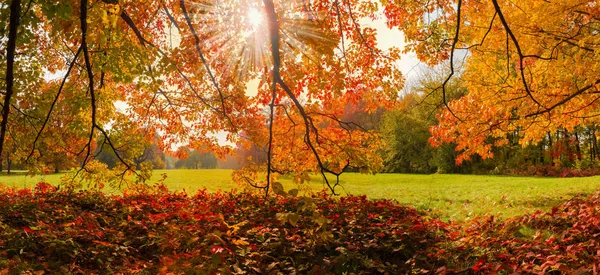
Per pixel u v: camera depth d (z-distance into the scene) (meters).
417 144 46.19
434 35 8.33
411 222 6.87
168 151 12.84
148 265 5.16
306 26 6.55
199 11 7.70
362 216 8.01
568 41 8.44
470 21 8.55
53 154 10.70
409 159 46.22
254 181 11.30
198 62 9.09
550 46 8.67
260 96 9.19
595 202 8.97
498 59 9.23
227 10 7.61
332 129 9.06
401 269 5.43
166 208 8.89
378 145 8.95
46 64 10.23
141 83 5.49
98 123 8.16
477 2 8.34
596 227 5.80
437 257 5.55
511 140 39.16
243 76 8.73
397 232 6.25
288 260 5.51
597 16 8.19
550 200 12.94
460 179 28.77
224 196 11.60
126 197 10.70
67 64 9.56
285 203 9.63
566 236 6.06
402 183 27.25
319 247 5.90
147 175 11.20
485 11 8.30
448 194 17.88
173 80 11.63
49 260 4.94
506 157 40.94
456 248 5.81
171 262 4.53
